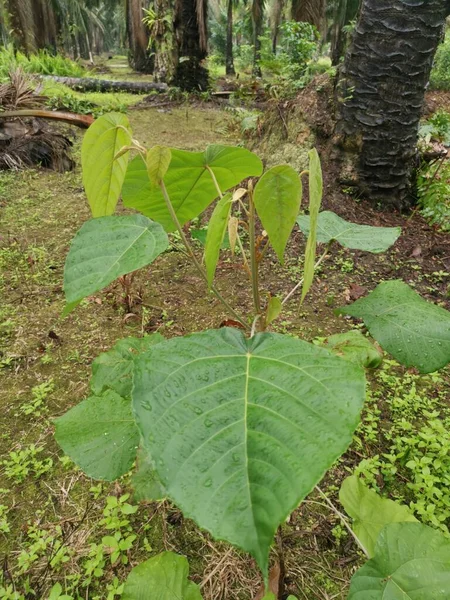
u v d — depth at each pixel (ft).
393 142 12.11
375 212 12.59
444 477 5.47
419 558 2.97
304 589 4.52
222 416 2.07
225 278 10.15
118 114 3.24
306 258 2.79
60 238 12.03
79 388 7.11
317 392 2.14
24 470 5.72
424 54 11.31
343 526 5.07
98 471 3.72
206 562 4.81
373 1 11.16
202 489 1.81
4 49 41.16
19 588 4.60
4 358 7.70
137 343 4.66
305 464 1.81
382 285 4.21
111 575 4.70
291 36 29.43
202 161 3.54
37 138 17.60
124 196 3.83
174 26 34.14
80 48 107.45
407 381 7.20
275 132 14.66
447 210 11.51
